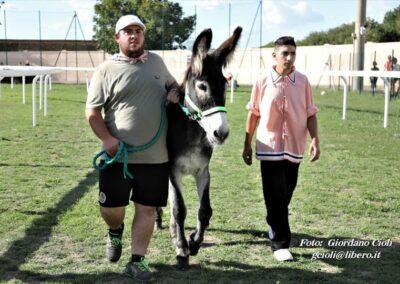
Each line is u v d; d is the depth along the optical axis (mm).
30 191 6207
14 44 40219
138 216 3824
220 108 3627
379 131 11148
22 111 14906
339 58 29516
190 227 5059
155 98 3717
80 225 4949
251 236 4766
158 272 3955
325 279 3814
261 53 30719
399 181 6801
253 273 3920
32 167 7578
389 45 28125
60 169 7465
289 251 4363
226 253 4340
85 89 27094
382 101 19141
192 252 4164
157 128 3725
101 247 4422
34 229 4832
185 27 31891
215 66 3682
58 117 13672
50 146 9367
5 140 9906
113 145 3609
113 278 3814
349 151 8953
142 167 3740
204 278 3830
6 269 3936
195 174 4105
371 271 3971
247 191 6320
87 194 6070
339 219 5238
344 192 6254
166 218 5305
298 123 4113
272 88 4098
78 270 3941
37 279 3771
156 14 31578
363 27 23375
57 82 35438
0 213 5281
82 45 40750
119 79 3645
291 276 3865
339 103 18203
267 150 4098
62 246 4434
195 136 3852
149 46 31828
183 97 3887
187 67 3900
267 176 4152
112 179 3723
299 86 4125
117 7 33500
